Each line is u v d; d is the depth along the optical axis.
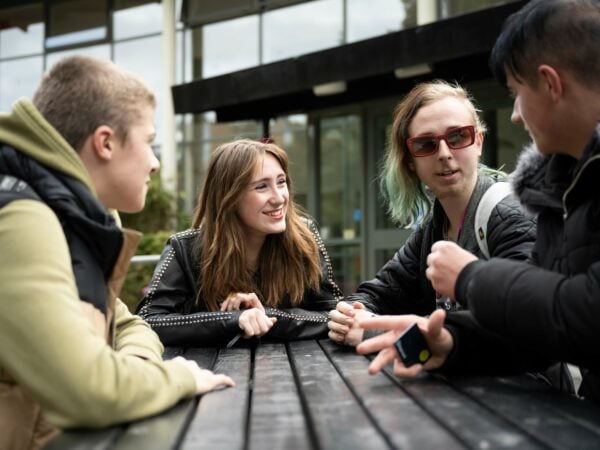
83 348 1.25
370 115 9.50
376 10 10.16
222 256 2.71
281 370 1.90
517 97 1.59
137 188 1.59
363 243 9.53
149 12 13.55
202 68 12.30
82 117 1.52
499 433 1.15
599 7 1.46
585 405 1.37
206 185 2.78
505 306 1.38
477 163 2.46
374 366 1.64
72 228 1.46
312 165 10.13
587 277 1.32
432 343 1.65
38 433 1.48
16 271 1.28
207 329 2.46
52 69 1.56
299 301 2.80
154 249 9.20
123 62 13.76
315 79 7.81
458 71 7.34
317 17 10.86
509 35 1.54
